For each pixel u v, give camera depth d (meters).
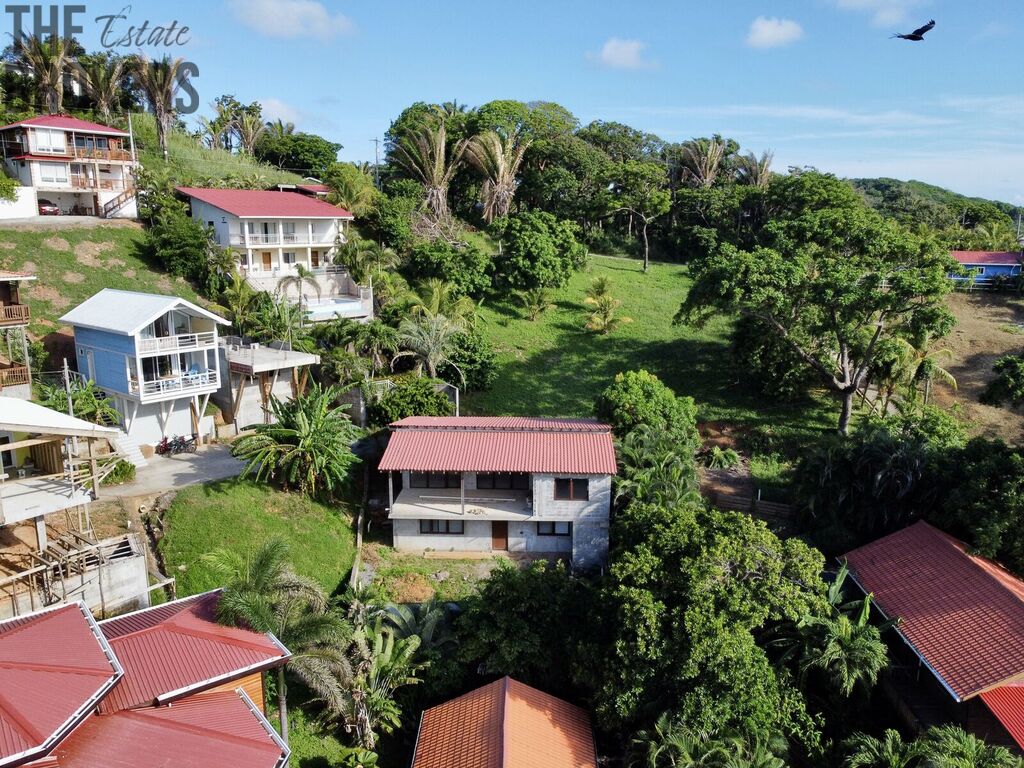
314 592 23.30
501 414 49.03
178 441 38.97
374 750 24.12
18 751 14.30
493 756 21.39
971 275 41.81
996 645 24.23
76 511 29.89
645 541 27.11
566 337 59.19
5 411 24.17
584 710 25.20
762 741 22.08
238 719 18.23
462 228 75.06
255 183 66.69
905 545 31.06
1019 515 29.20
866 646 24.30
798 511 36.97
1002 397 33.22
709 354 56.50
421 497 36.53
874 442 34.53
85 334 39.88
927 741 20.83
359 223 67.00
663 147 100.44
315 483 35.97
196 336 38.88
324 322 47.84
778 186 75.31
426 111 85.69
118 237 54.94
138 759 16.00
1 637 17.33
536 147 79.88
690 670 22.64
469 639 27.27
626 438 37.66
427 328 47.66
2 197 54.28
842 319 40.91
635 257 83.75
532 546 35.91
